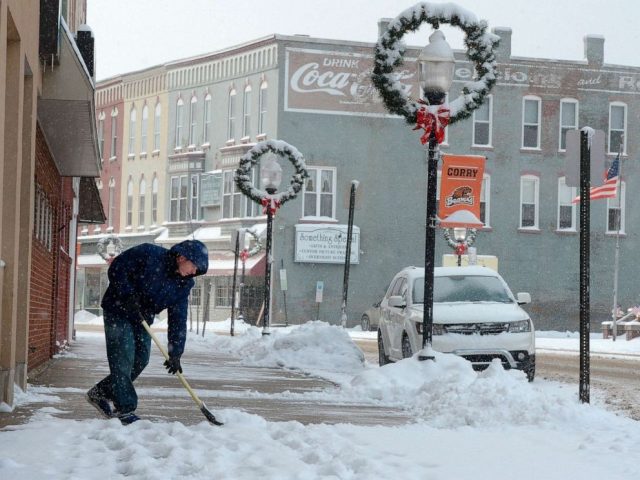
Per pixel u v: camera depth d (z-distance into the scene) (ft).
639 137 210.18
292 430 32.30
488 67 67.51
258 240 194.70
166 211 223.92
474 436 34.45
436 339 65.77
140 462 25.07
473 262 153.69
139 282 32.89
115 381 33.09
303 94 196.54
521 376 49.21
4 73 37.45
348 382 55.26
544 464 28.68
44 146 65.57
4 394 38.96
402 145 198.59
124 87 240.94
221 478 24.00
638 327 147.33
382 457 28.89
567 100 207.41
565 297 205.57
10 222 40.86
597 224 207.10
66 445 28.43
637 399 55.93
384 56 66.44
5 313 40.01
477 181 127.03
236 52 207.31
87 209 128.77
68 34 54.34
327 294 194.49
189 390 33.09
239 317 189.98
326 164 196.13
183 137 221.66
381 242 197.36
